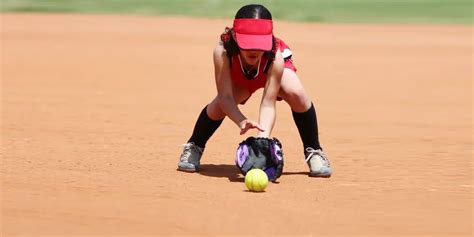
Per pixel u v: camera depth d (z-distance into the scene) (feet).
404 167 76.13
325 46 240.12
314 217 55.26
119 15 355.36
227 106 66.95
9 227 51.31
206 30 283.59
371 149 87.66
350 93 144.56
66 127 99.66
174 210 56.08
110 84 151.02
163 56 202.90
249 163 65.92
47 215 54.29
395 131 102.37
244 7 65.67
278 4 424.87
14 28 283.59
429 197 62.59
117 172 70.28
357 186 66.39
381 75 174.40
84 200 58.70
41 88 143.23
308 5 425.28
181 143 88.84
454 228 53.52
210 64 187.62
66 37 253.44
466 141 94.12
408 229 53.06
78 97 132.16
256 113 117.39
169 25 303.89
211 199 59.72
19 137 90.68
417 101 135.33
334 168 75.05
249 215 55.21
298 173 71.82
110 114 112.98
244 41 64.18
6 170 70.18
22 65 180.34
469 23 341.41
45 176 67.67
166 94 138.00
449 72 182.19
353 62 199.52
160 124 104.22
